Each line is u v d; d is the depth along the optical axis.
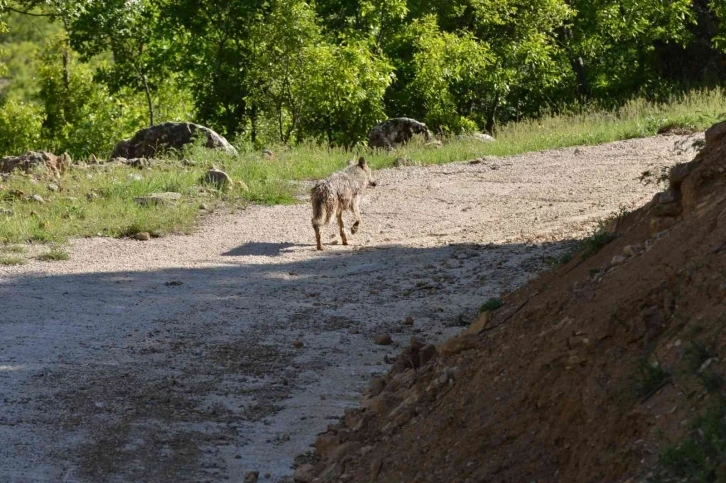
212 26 64.69
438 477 10.04
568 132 48.34
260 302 21.58
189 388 15.61
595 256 13.51
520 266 23.67
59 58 82.62
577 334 10.45
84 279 23.78
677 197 12.83
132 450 12.88
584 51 69.81
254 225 30.98
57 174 38.41
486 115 68.25
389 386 13.40
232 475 12.20
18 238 28.53
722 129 13.09
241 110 65.62
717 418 8.05
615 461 8.64
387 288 22.78
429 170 40.47
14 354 17.17
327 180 27.78
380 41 66.38
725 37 67.38
